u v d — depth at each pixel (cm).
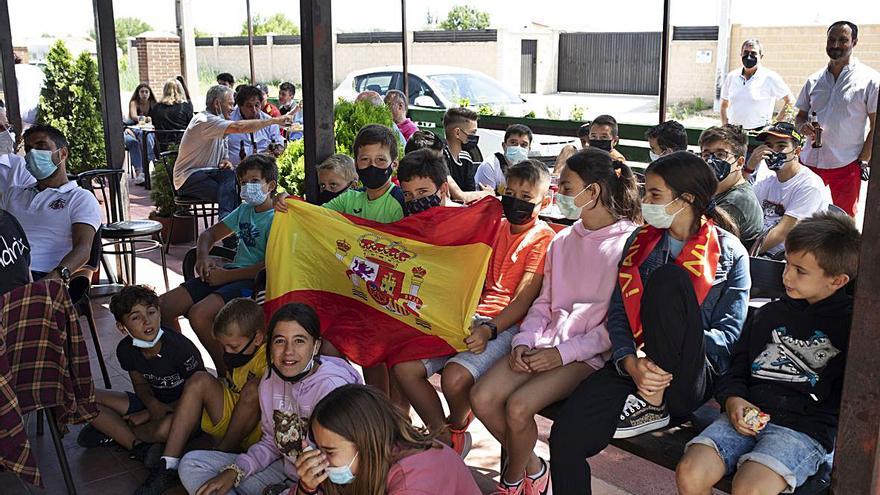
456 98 1136
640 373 294
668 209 307
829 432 264
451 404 353
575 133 909
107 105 702
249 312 385
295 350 338
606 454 412
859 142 636
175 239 864
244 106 842
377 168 422
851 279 267
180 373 414
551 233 374
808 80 670
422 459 263
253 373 390
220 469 358
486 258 367
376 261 395
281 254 416
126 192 732
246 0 1427
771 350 278
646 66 2408
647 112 1938
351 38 2586
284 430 345
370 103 695
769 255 470
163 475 377
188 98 1227
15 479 337
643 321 292
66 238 495
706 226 312
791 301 281
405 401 408
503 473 345
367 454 256
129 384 507
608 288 331
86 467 408
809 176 473
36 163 486
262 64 2842
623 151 818
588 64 2527
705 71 2061
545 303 351
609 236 337
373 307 397
